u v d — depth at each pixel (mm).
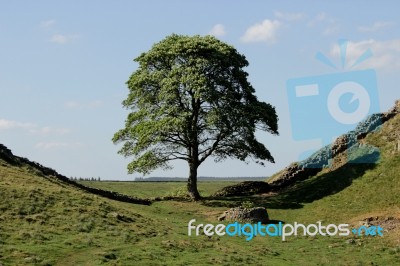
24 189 40344
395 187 50562
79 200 41719
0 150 51375
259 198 59156
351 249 38281
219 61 59250
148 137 57594
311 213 49875
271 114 61688
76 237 32094
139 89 60969
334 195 53375
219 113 56000
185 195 62844
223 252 34188
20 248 28094
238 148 59312
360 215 46812
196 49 58906
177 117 57031
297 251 37844
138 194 77312
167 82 56938
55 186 45938
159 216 48719
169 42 62000
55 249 28922
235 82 61906
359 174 56281
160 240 35281
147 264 28391
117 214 39906
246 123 56906
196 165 60656
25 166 51000
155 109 61094
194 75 56938
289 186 64938
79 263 27047
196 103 59438
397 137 61094
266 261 33312
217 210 52969
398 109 68688
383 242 39812
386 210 46688
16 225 32875
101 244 31500
